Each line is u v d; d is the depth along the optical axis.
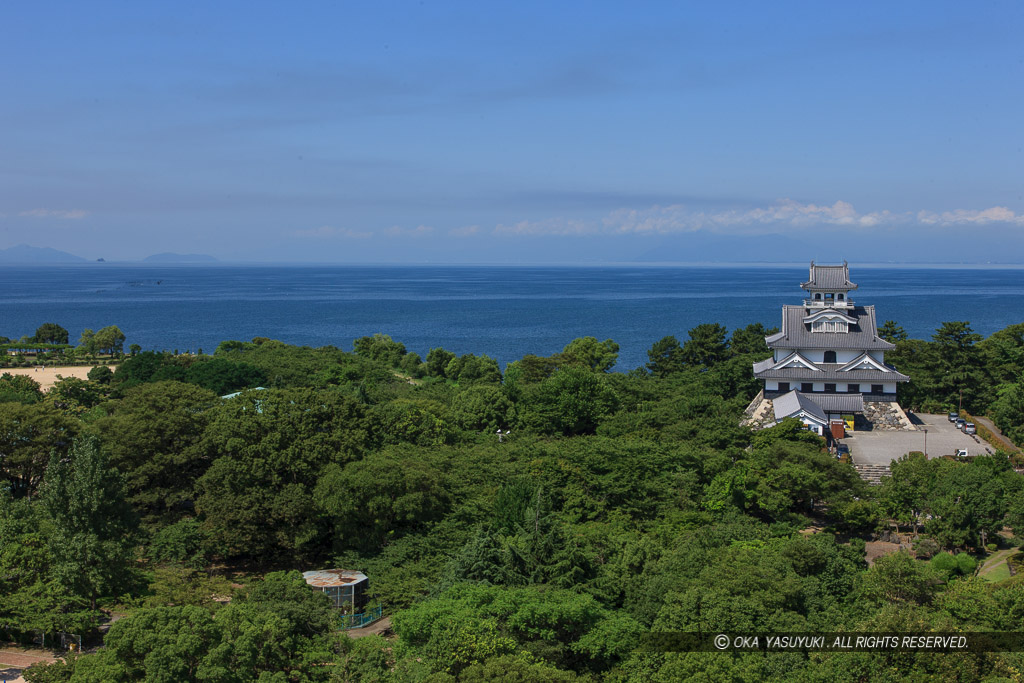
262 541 67.94
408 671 45.50
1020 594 46.56
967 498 70.44
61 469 56.59
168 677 43.31
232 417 77.12
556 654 47.19
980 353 125.56
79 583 53.50
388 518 68.38
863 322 118.50
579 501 73.88
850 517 74.06
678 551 57.47
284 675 45.06
